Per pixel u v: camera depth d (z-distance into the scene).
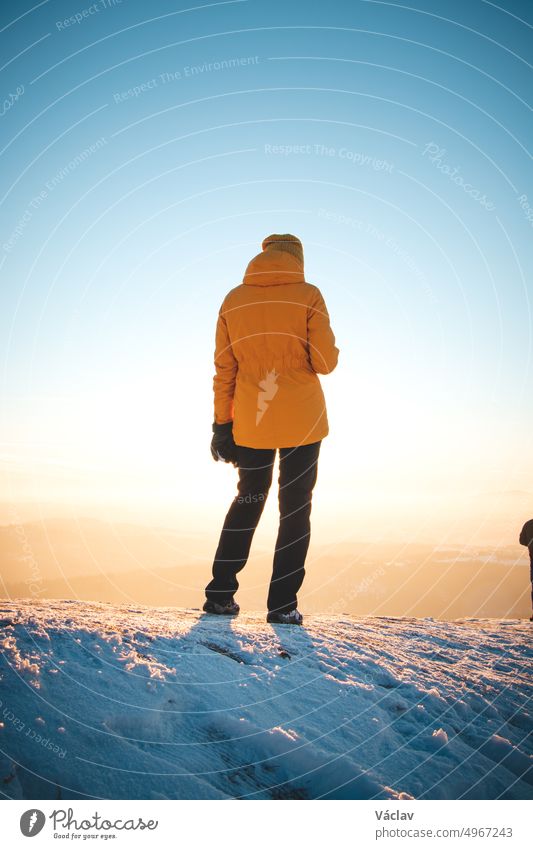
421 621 3.63
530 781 1.85
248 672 2.02
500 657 2.88
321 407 2.96
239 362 2.95
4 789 1.29
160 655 1.99
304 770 1.60
